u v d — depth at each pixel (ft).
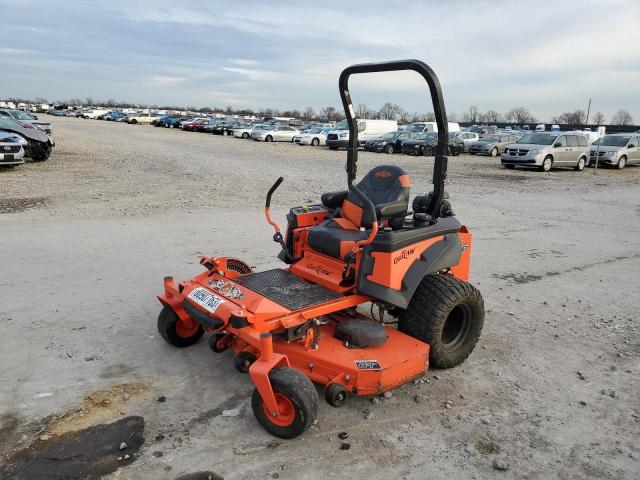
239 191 45.93
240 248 26.78
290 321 12.74
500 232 33.45
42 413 12.39
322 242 15.28
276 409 11.44
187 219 33.65
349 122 16.31
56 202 37.86
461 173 68.49
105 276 21.88
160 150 87.56
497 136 104.32
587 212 41.93
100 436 11.65
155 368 14.66
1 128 60.54
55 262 23.54
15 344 15.66
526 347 16.78
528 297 21.34
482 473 10.82
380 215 14.80
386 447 11.56
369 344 13.26
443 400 13.56
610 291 22.41
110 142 101.14
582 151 75.97
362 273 14.12
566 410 13.24
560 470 11.00
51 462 10.80
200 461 10.94
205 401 13.12
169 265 23.62
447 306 14.37
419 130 110.32
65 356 15.10
